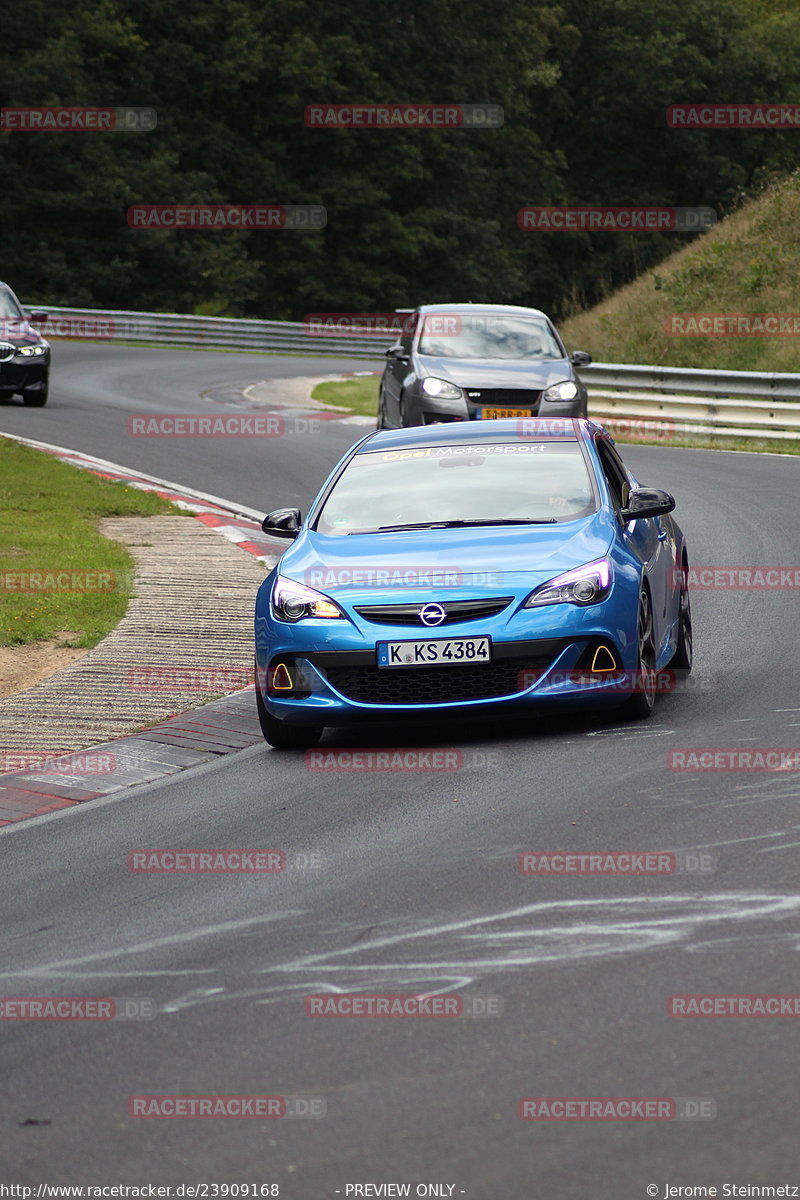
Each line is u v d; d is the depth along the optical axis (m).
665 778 24.83
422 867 21.20
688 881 19.70
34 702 33.44
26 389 91.75
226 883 21.28
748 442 84.38
